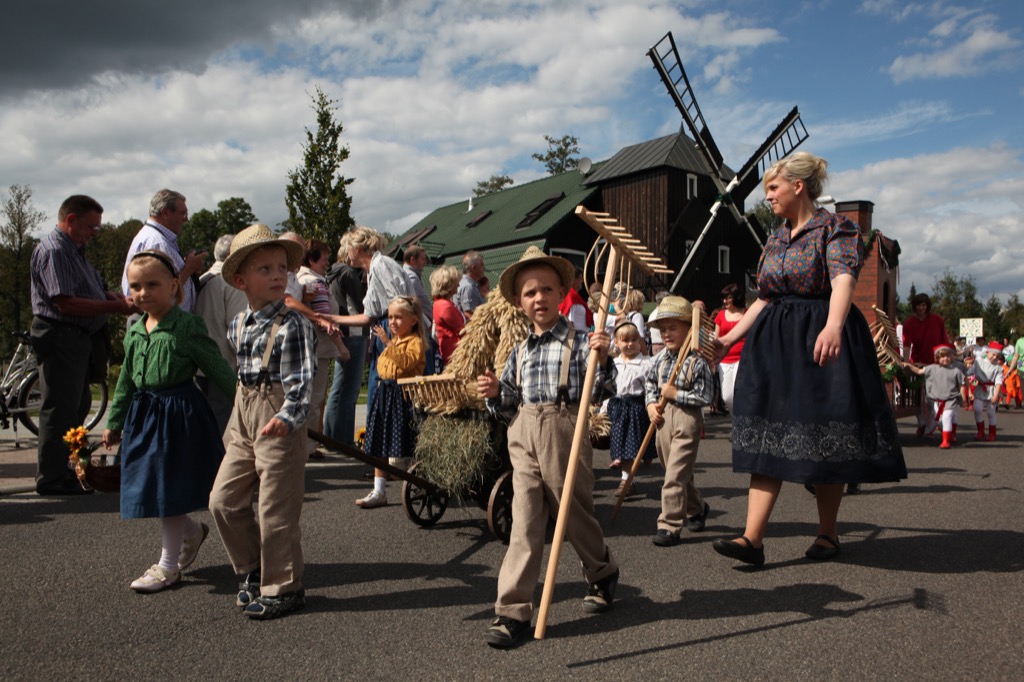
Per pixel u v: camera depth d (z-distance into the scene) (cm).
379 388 585
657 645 313
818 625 334
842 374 415
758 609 355
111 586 388
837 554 446
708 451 895
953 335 5741
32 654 305
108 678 284
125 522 510
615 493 655
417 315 589
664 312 505
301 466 359
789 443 415
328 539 488
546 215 2947
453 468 484
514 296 365
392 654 305
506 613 318
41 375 594
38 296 586
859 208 1897
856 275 412
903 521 534
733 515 569
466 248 3184
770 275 445
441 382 486
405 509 514
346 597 375
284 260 368
